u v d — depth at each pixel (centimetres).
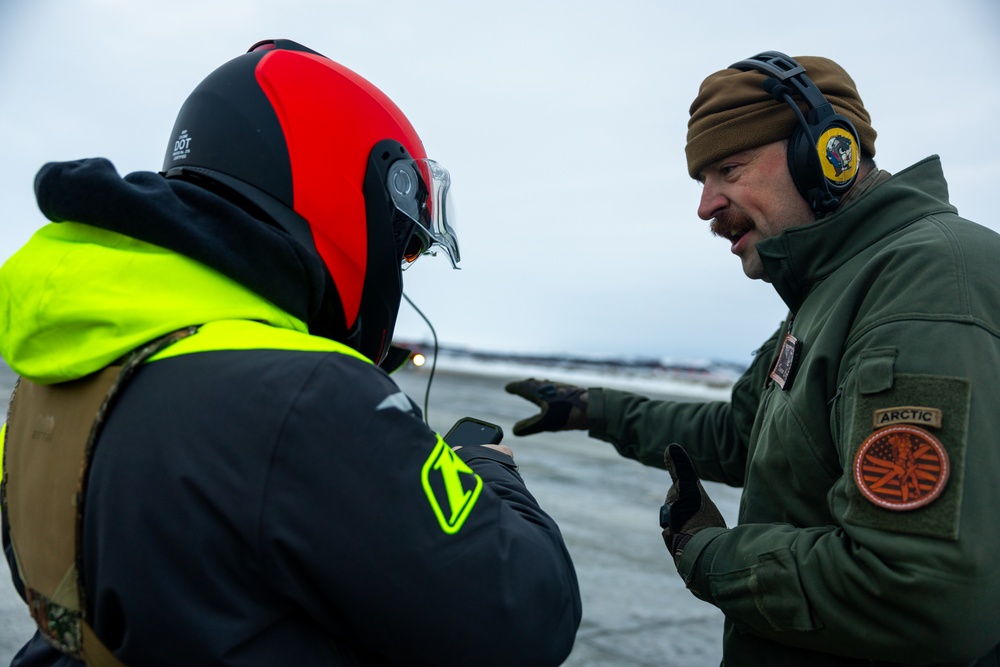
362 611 69
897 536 85
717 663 268
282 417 68
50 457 75
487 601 71
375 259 95
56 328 73
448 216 111
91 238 77
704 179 131
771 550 98
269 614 70
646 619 310
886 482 88
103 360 73
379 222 95
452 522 72
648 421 166
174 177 90
